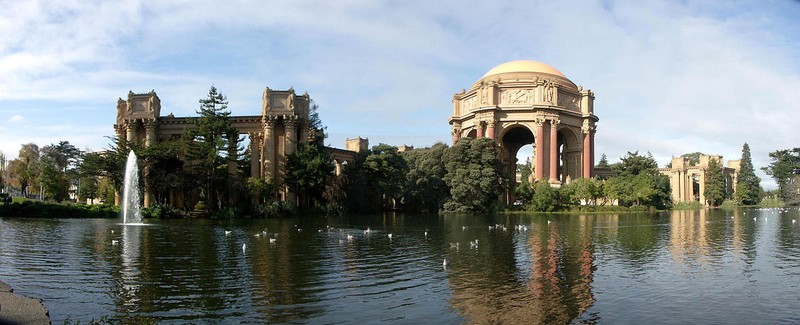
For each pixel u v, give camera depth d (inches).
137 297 759.1
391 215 3272.6
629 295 784.9
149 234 1702.8
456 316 666.2
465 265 1056.8
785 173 6407.5
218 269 994.1
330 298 759.7
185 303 725.9
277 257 1160.8
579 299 758.5
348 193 3462.1
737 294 793.6
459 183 3688.5
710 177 6565.0
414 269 1005.8
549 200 3784.5
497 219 2773.1
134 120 3440.0
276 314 672.4
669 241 1531.7
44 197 4537.4
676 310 698.8
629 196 4074.8
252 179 3169.3
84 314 663.8
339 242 1481.3
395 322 639.8
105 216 2709.2
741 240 1565.0
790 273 971.9
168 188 2999.5
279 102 3432.6
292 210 3058.6
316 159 3201.3
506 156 5772.6
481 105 4869.6
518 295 784.3
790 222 2496.3
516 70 5073.8
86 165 2940.5
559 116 4778.5
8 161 5162.4
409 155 4576.8
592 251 1285.7
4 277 901.8
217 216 2827.3
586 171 4945.9
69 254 1185.4
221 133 3088.1
